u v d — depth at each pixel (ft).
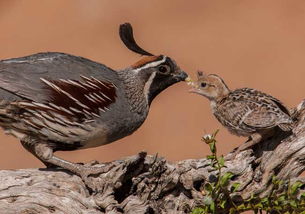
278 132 44.39
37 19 90.74
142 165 42.42
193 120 76.18
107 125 44.65
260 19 88.43
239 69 82.33
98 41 86.99
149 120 76.38
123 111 45.11
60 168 43.75
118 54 85.35
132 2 90.84
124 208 42.16
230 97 46.44
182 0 90.94
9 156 74.08
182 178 43.04
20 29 89.66
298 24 87.45
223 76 81.51
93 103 44.06
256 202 42.86
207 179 43.11
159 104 78.02
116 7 90.43
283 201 41.27
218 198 41.60
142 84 46.03
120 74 45.78
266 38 85.92
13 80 43.14
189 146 73.92
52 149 43.80
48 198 41.70
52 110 43.32
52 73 43.70
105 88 44.50
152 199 42.73
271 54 83.87
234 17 88.84
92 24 89.15
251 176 43.57
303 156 43.62
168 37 87.10
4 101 42.98
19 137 43.75
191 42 86.07
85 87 43.98
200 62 83.51
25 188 42.04
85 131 44.14
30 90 43.14
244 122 45.01
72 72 44.09
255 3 90.53
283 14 88.53
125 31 47.34
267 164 43.73
